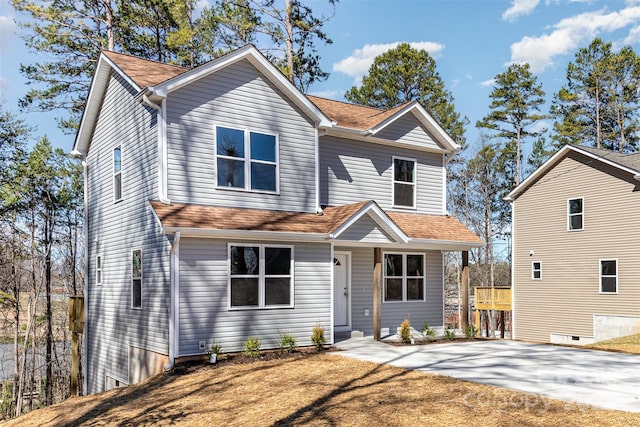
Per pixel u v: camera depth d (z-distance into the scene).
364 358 10.59
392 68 31.83
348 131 14.37
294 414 6.86
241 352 11.14
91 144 15.99
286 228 11.71
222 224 10.88
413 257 16.22
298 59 25.52
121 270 13.16
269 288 11.73
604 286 19.77
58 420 8.70
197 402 8.03
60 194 25.50
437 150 16.80
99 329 14.52
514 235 23.52
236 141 12.08
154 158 11.40
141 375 11.68
